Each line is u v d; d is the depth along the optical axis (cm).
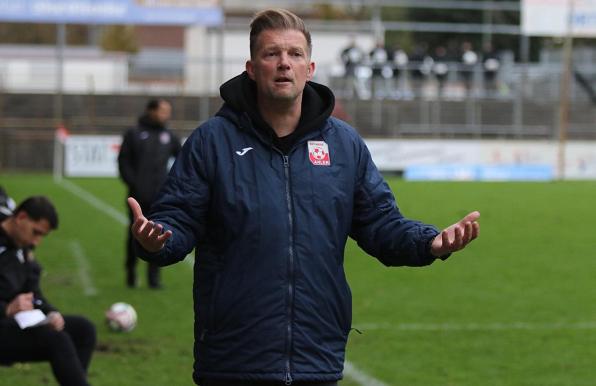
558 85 11081
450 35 14812
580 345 2670
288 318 1173
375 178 1258
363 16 15288
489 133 10256
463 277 3850
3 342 1778
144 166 3388
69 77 12294
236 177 1192
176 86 12212
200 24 9912
